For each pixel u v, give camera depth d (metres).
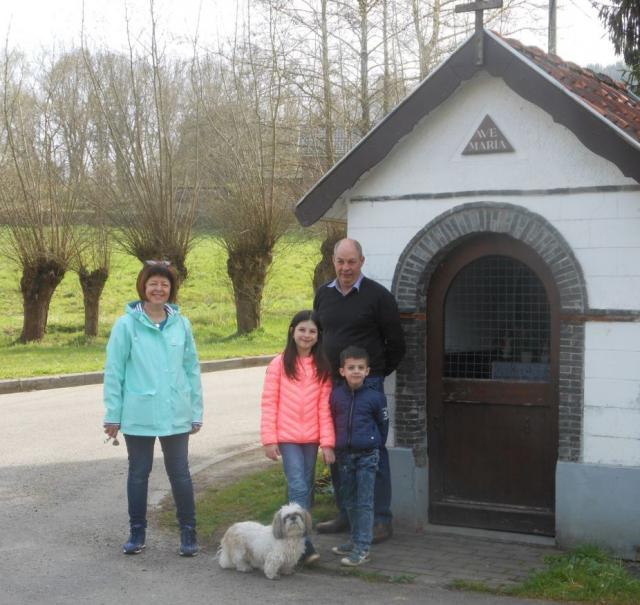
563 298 6.39
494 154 6.64
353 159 6.92
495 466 6.91
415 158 6.91
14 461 9.73
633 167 5.95
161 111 25.56
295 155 24.08
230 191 26.02
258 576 5.89
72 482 8.73
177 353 6.28
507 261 6.93
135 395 6.18
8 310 30.23
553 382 6.62
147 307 6.32
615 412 6.25
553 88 6.16
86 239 26.11
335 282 6.84
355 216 7.14
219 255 32.69
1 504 7.87
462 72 6.50
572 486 6.36
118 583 5.72
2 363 19.75
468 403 6.98
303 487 6.06
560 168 6.41
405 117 6.73
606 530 6.27
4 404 14.39
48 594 5.50
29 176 25.16
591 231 6.31
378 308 6.63
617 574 5.66
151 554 6.38
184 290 32.91
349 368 6.06
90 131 25.95
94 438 11.14
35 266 25.31
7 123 24.73
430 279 7.04
